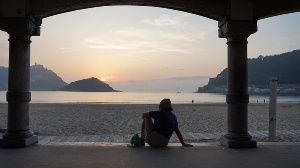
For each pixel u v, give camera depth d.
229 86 8.95
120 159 7.03
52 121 23.47
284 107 50.72
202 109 41.66
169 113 8.80
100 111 35.94
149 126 8.71
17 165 6.41
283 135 14.44
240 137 8.66
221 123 22.73
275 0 8.78
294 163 6.74
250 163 6.72
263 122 23.94
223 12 8.84
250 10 8.70
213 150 8.22
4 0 8.37
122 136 14.34
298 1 8.74
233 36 8.84
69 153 7.67
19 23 8.37
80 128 19.12
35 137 9.09
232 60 8.88
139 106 49.84
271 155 7.58
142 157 7.26
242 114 8.81
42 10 8.59
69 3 8.66
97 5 9.00
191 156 7.41
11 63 8.53
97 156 7.33
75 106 47.50
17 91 8.51
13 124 8.55
